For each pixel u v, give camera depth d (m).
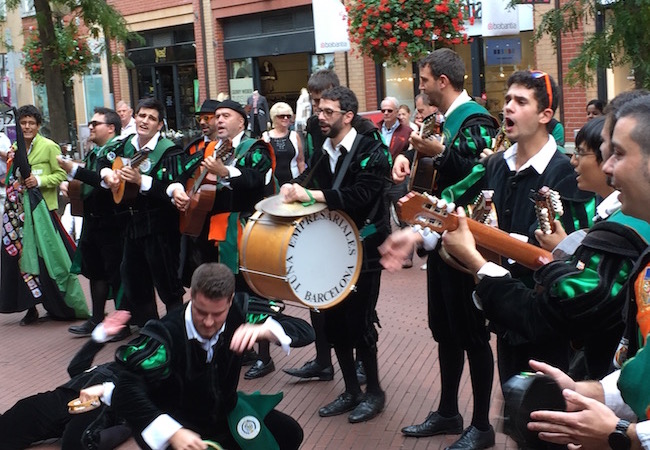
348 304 5.15
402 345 6.85
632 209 2.28
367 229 5.10
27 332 8.00
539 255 3.08
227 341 3.50
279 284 4.76
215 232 5.94
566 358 3.64
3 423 4.98
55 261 8.10
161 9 20.27
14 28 23.48
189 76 20.44
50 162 8.20
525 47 13.38
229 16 18.61
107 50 12.43
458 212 2.94
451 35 9.72
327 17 12.96
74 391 4.97
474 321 4.51
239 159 5.95
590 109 9.27
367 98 15.91
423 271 9.55
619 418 2.39
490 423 4.82
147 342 3.37
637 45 7.15
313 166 5.20
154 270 6.55
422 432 4.98
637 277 2.27
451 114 4.61
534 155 3.76
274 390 5.97
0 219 10.23
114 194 6.54
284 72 18.09
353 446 4.94
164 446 3.31
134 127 7.38
